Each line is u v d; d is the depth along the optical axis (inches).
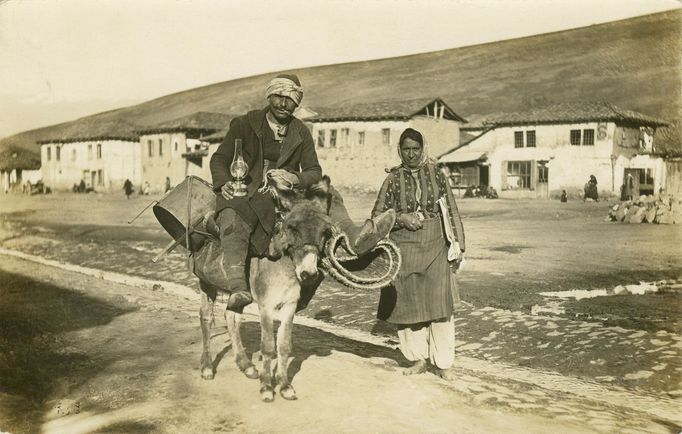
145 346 284.0
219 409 199.9
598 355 284.5
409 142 229.9
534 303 383.2
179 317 349.7
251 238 205.0
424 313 225.9
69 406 217.6
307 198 203.0
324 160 1181.7
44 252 688.4
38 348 286.4
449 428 185.8
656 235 573.6
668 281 424.8
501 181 1072.8
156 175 1168.2
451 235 226.4
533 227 678.5
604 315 352.8
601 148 849.5
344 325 359.3
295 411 196.1
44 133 904.3
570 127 914.7
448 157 1151.0
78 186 1065.5
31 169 944.9
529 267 485.7
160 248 707.4
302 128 226.8
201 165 1163.3
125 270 573.9
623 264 478.6
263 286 205.3
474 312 368.5
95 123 1129.4
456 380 235.6
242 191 211.2
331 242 196.1
